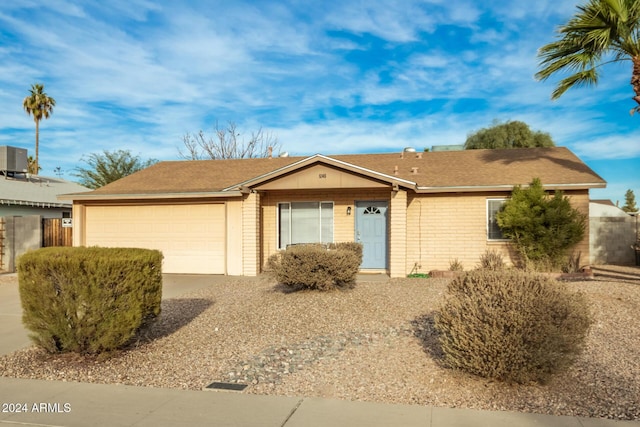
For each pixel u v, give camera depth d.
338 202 16.02
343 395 5.33
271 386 5.65
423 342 7.16
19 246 17.55
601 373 5.79
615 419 4.57
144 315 7.01
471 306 5.71
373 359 6.49
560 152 18.03
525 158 17.56
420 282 13.12
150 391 5.54
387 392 5.38
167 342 7.54
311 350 6.98
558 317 5.48
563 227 13.78
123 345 7.14
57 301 6.54
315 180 14.69
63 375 6.14
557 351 5.33
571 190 14.96
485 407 4.94
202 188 16.19
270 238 16.28
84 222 16.81
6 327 8.79
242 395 5.36
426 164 17.89
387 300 10.26
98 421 4.72
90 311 6.49
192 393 5.45
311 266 10.63
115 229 16.61
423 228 15.64
